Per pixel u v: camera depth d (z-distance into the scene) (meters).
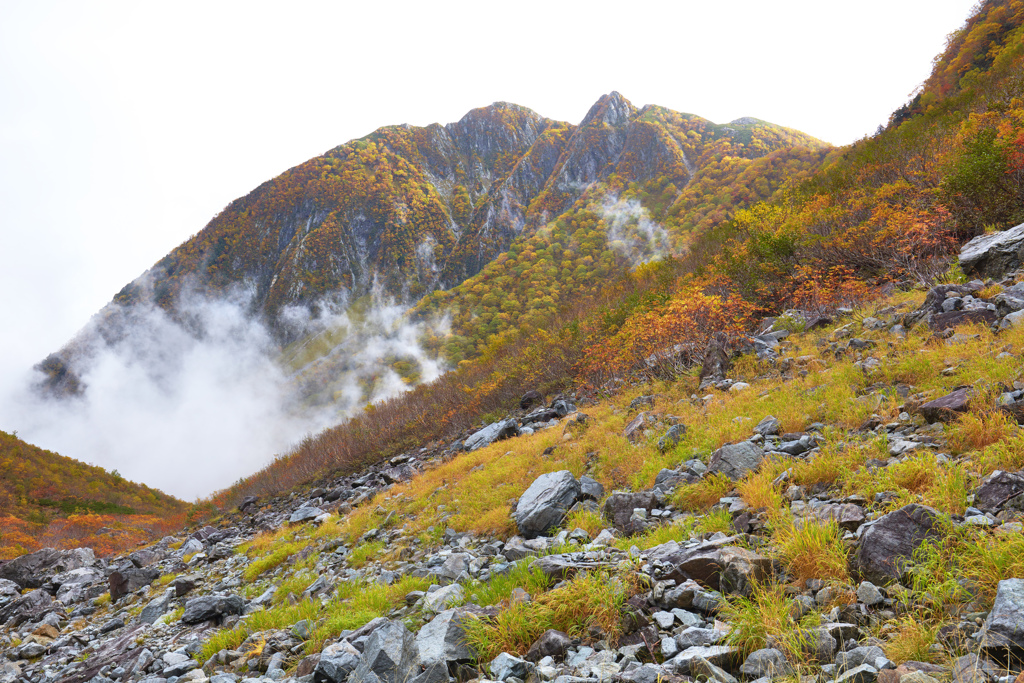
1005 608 2.32
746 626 2.91
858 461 4.68
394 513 10.25
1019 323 6.08
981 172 10.11
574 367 17.75
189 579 10.17
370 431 23.72
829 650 2.61
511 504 7.98
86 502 40.34
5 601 12.35
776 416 6.60
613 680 2.82
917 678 2.11
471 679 3.35
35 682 6.80
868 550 3.14
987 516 3.23
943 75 29.83
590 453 8.76
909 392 5.83
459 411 19.89
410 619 4.72
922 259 10.62
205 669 5.25
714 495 5.33
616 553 4.64
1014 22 26.45
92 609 10.89
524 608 3.83
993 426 4.18
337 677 4.00
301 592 7.72
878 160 16.69
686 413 8.34
